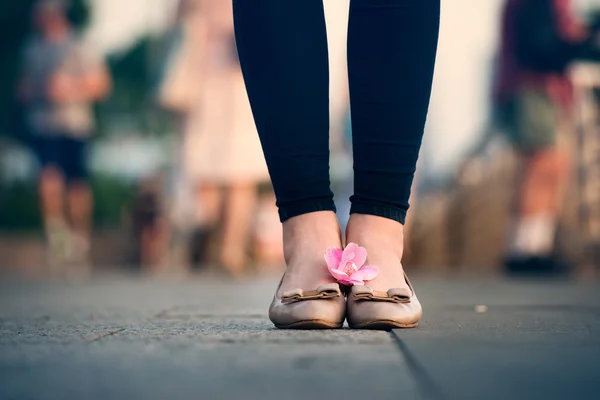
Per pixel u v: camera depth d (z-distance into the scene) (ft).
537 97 20.71
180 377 3.07
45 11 21.72
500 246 20.81
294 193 5.33
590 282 17.63
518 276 20.75
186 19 21.08
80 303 9.21
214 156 20.77
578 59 20.65
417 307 5.12
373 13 5.17
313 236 5.33
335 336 4.49
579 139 20.71
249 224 20.68
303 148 5.25
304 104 5.20
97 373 3.17
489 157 20.84
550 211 20.72
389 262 5.27
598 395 2.74
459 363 3.38
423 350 3.74
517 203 20.75
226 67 20.83
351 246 5.18
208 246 20.88
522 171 20.72
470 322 5.65
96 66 21.63
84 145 21.58
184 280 17.98
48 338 4.38
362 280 5.12
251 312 7.22
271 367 3.29
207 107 20.90
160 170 21.26
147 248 21.24
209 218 20.81
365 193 5.36
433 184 20.93
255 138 20.72
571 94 20.70
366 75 5.21
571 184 20.71
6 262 21.58
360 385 2.91
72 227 21.54
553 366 3.31
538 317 6.33
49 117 21.63
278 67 5.17
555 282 17.48
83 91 21.59
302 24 5.19
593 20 20.63
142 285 15.11
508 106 20.80
